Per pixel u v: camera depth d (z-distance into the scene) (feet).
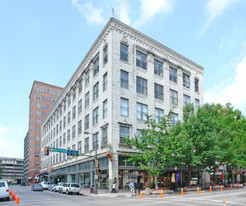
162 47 135.13
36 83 389.60
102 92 115.44
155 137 93.86
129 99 111.86
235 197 71.67
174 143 91.71
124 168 102.68
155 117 122.52
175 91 138.82
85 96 139.74
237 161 120.47
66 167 166.40
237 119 136.87
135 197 81.41
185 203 57.82
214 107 126.41
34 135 374.02
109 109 106.63
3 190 71.36
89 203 61.77
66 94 179.22
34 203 64.39
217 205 53.31
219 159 117.19
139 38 123.13
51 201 70.59
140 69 120.37
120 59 112.27
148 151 96.89
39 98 387.75
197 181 139.13
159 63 132.57
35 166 364.79
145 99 119.24
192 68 154.71
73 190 104.01
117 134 104.22
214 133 108.27
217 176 157.58
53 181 206.59
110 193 95.50
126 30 117.91
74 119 156.76
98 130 116.16
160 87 129.49
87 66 137.39
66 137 170.91
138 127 113.09
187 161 106.93
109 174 99.71
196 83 157.28
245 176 183.42
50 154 222.89
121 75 111.65
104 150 106.42
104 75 116.37
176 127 100.48
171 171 122.31
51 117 230.89
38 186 143.33
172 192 98.12
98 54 123.95
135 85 115.85
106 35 116.88
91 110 127.24
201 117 108.37
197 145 106.11
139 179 108.78
